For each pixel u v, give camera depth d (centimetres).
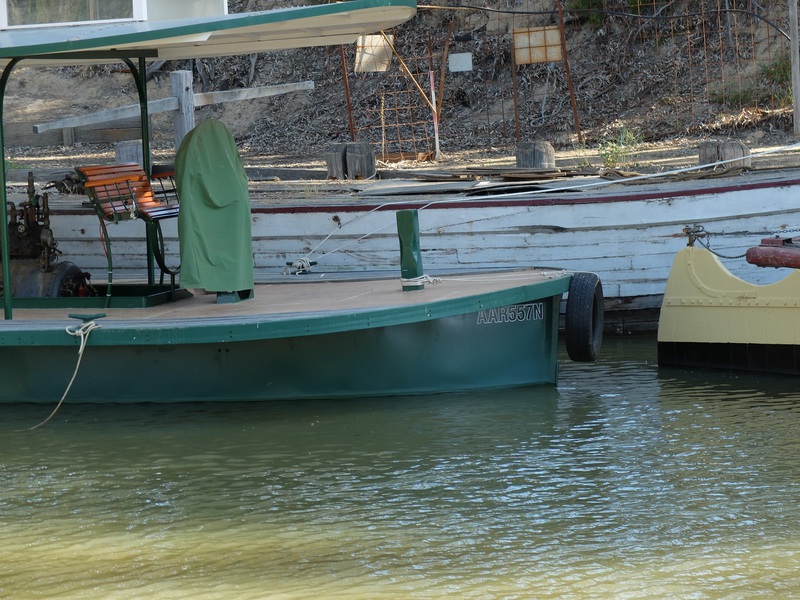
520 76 2738
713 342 1205
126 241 1426
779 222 1355
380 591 654
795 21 2098
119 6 1180
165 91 3130
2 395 1090
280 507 806
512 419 1021
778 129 2227
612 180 1403
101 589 664
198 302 1146
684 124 2361
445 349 1091
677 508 784
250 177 2022
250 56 3109
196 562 705
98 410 1073
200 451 943
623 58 2661
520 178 1569
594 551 710
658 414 1033
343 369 1075
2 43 1002
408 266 1130
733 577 664
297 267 1316
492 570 682
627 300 1377
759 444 930
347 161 1811
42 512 806
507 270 1267
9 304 1065
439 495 823
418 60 2900
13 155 2542
